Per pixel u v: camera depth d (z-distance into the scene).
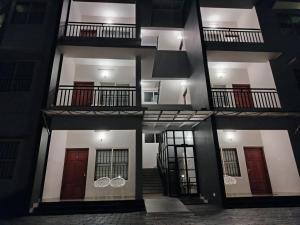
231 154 9.95
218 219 5.22
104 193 8.66
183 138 10.09
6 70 7.83
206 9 10.98
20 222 5.20
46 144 7.33
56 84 8.18
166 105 10.84
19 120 7.17
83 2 10.17
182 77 10.87
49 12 8.87
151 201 7.61
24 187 6.38
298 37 9.91
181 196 9.05
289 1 10.20
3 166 6.64
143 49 8.61
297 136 8.21
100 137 9.44
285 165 8.58
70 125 7.50
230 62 10.57
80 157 9.20
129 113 7.46
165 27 11.64
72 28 10.05
